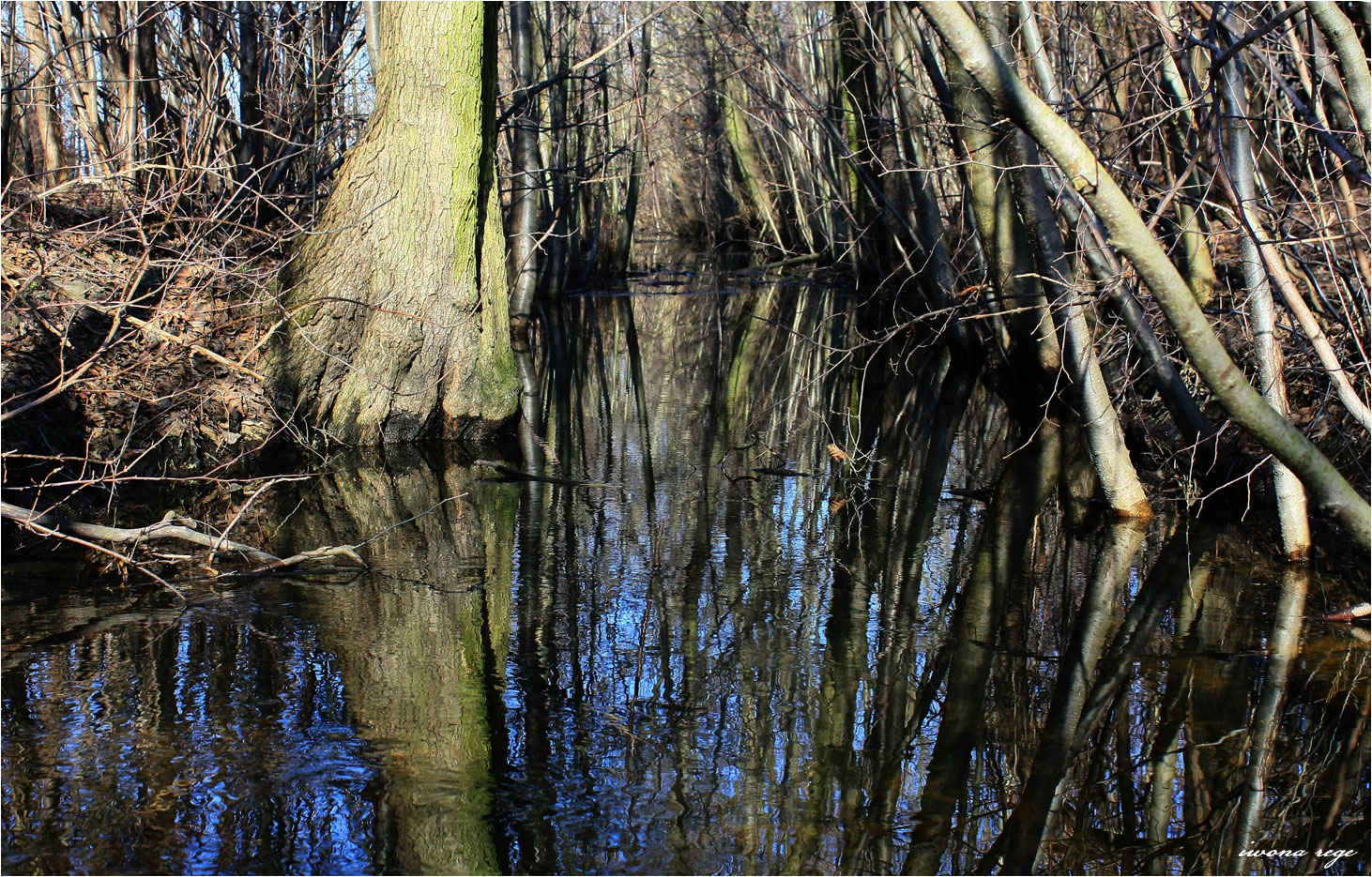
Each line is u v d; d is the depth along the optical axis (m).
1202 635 5.04
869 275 19.81
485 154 9.30
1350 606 5.32
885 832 3.47
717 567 6.06
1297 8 3.48
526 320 15.27
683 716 4.21
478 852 3.29
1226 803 3.67
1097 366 6.91
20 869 3.15
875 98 12.95
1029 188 6.80
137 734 3.93
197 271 7.76
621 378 12.94
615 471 8.41
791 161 24.55
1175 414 7.17
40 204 8.52
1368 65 3.72
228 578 5.69
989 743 4.05
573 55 19.12
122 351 7.70
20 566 5.68
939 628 5.14
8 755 3.76
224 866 3.19
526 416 10.52
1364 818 3.57
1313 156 6.64
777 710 4.29
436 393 9.13
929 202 11.93
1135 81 7.98
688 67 22.47
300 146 11.12
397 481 7.97
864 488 7.89
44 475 6.62
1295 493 5.95
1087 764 3.91
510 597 5.48
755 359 14.30
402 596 5.46
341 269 8.60
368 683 4.42
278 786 3.62
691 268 28.98
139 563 5.47
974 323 11.77
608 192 26.70
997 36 6.26
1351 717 4.22
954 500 7.54
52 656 4.59
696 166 33.62
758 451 9.14
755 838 3.42
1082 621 5.24
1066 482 7.96
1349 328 5.32
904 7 9.57
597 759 3.88
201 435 7.70
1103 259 6.49
